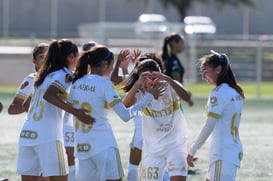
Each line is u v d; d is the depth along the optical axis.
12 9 154.25
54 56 21.61
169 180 23.95
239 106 21.22
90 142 21.14
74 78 21.69
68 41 21.84
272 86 85.50
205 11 151.62
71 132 25.77
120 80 25.91
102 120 21.30
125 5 154.75
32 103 21.84
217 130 21.05
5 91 72.56
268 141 40.38
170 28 103.38
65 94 21.61
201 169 31.41
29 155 21.77
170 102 22.56
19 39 121.38
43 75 21.61
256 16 153.38
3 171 30.58
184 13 117.38
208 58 21.33
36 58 24.17
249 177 29.64
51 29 153.38
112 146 21.25
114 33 116.62
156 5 153.00
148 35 109.06
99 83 21.23
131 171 26.75
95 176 21.42
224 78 21.25
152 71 23.08
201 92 75.50
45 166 21.44
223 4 122.31
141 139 26.50
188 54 90.19
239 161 21.06
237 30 152.62
